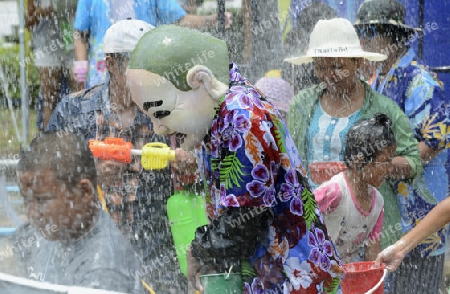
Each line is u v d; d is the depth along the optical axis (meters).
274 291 8.07
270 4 17.67
